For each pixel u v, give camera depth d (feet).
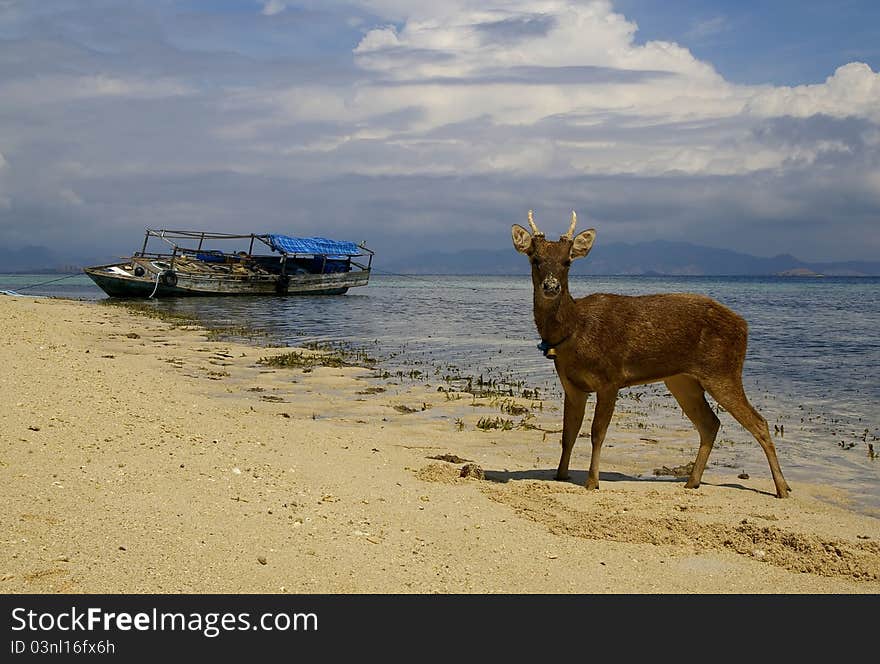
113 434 30.48
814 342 85.56
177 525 21.57
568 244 29.58
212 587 18.53
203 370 57.67
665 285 394.93
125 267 148.36
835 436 41.50
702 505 28.25
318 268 186.09
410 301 173.27
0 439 27.81
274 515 23.39
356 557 20.94
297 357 66.03
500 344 82.17
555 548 22.86
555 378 59.62
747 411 30.30
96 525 20.90
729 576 21.36
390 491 27.32
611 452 37.81
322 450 32.63
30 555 18.81
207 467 27.55
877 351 77.20
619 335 29.99
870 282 523.70
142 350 66.85
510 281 501.15
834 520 26.81
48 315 92.48
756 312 142.82
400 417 43.88
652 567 21.81
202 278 149.07
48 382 39.70
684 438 40.98
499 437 39.91
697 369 30.45
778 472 30.14
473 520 24.82
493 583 20.20
